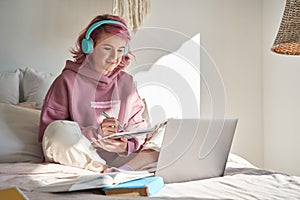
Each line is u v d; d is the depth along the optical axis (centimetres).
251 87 285
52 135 159
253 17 288
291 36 164
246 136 282
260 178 136
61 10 254
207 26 279
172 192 115
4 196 91
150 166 127
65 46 254
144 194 108
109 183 110
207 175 141
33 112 200
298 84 249
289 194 109
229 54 282
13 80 226
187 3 276
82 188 110
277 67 271
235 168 164
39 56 250
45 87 228
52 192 112
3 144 180
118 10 239
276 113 272
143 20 240
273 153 274
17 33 247
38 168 147
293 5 165
